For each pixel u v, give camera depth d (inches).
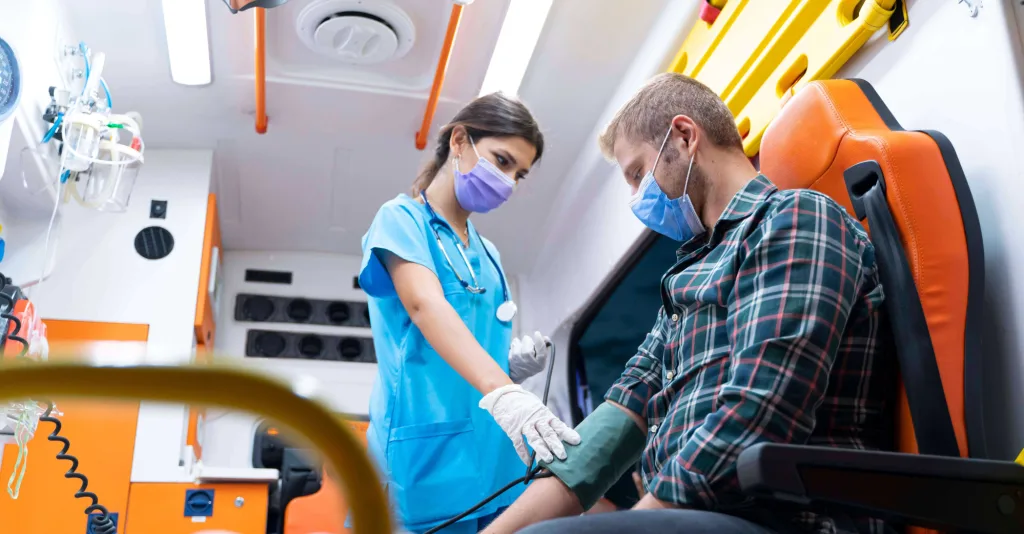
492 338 91.7
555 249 203.6
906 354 54.1
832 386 52.6
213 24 149.9
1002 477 39.3
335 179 192.9
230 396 14.6
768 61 107.5
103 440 152.6
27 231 139.3
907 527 49.9
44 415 102.0
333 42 155.6
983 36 71.1
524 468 86.6
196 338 177.9
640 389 64.9
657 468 54.9
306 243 210.8
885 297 56.5
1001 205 66.2
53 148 134.2
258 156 185.3
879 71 87.4
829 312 49.8
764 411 47.3
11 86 111.0
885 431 54.7
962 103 73.1
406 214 89.6
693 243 67.1
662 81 70.1
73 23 145.5
